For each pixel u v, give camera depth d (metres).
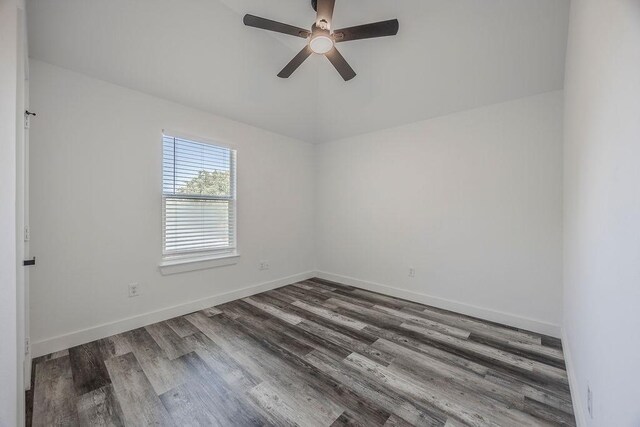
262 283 3.49
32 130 1.86
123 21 1.88
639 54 0.61
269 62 2.61
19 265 1.19
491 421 1.37
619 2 0.76
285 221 3.80
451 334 2.33
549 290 2.32
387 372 1.79
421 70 2.52
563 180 2.21
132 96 2.34
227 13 2.09
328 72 2.89
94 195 2.14
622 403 0.72
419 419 1.38
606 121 0.89
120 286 2.29
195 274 2.81
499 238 2.57
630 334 0.67
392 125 3.32
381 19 2.17
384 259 3.45
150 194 2.46
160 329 2.37
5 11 1.03
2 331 0.99
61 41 1.84
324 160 4.14
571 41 1.70
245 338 2.24
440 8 2.01
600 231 0.98
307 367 1.84
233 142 3.13
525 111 2.42
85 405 1.46
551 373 1.78
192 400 1.51
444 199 2.92
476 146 2.70
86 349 2.01
